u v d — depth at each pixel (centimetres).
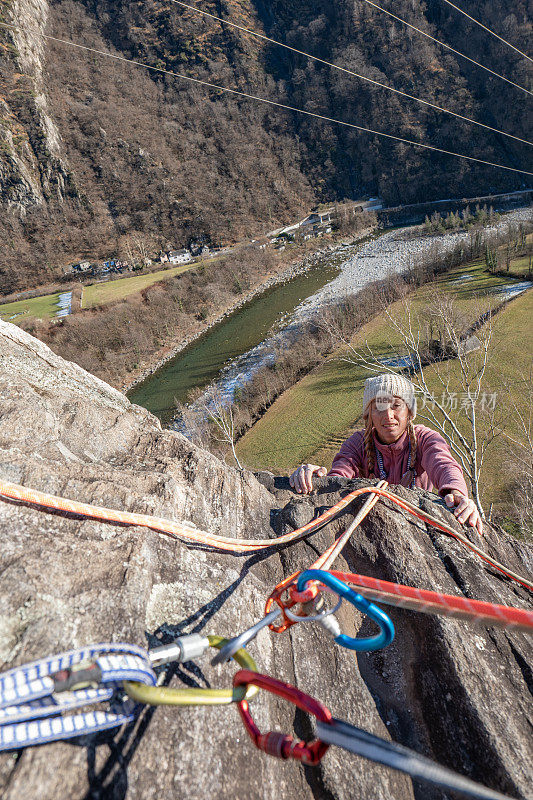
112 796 111
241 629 172
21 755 107
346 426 3591
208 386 4959
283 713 165
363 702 175
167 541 188
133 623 145
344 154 14100
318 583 128
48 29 16950
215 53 16588
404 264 7038
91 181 13388
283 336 5759
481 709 163
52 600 138
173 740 128
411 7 14638
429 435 272
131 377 6053
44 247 12000
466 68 13838
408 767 76
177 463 251
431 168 12788
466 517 236
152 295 8106
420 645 188
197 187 13162
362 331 4603
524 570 248
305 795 146
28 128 13512
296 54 16338
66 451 237
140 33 17312
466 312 4466
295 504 248
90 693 106
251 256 9162
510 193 11981
